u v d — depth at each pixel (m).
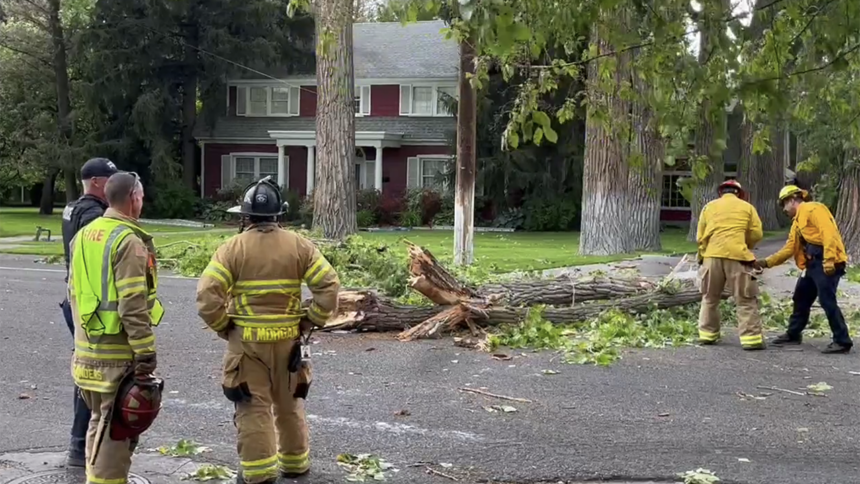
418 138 39.53
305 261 5.30
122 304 4.55
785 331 10.86
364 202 37.34
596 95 5.92
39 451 5.96
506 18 4.05
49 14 39.25
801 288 9.78
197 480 5.42
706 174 4.59
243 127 42.16
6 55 40.97
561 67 5.58
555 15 4.94
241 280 5.16
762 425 6.76
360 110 41.53
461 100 16.95
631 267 17.17
